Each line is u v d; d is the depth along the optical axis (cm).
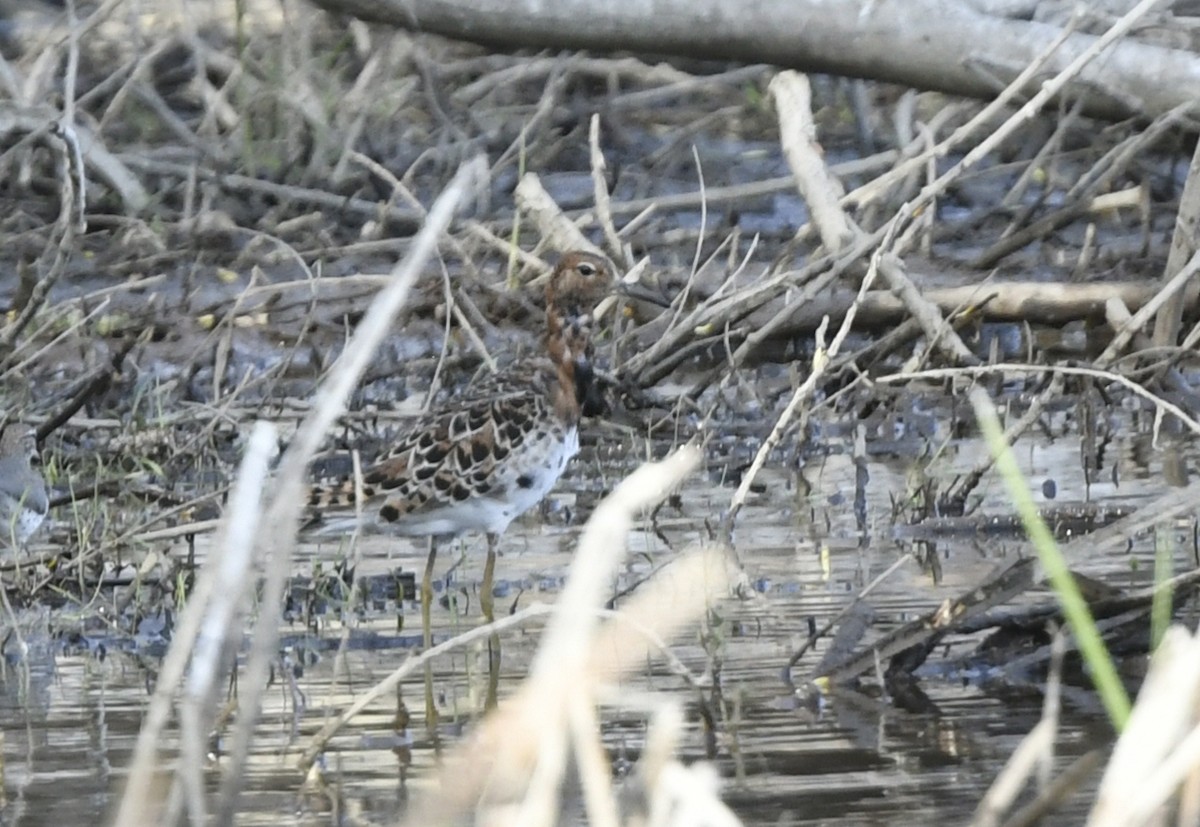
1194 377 1441
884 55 1427
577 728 509
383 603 1062
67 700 901
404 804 743
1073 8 1491
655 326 1460
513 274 1524
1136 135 1620
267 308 1521
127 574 1123
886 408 1423
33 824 726
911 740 812
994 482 1259
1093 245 1576
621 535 507
